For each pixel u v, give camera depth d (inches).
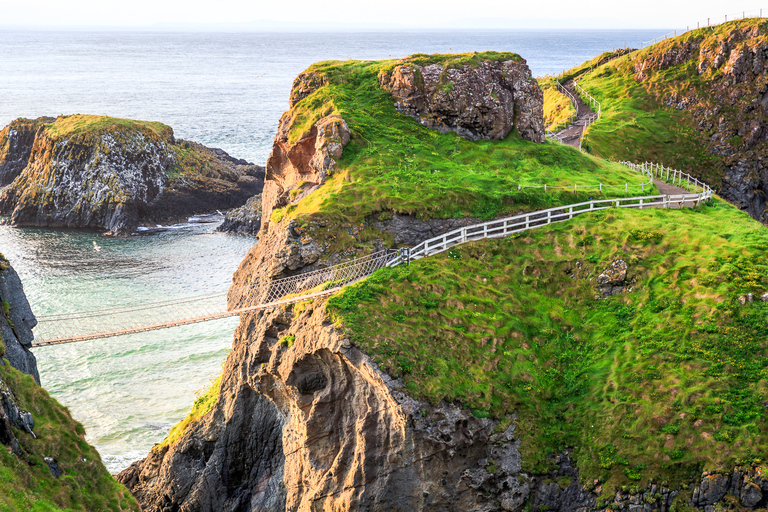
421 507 1401.3
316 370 1517.0
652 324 1596.9
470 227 1808.6
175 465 1800.0
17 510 991.0
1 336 1300.4
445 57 2397.9
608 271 1736.0
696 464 1336.1
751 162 3206.2
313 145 2086.6
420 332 1515.7
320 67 2415.1
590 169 2351.1
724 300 1577.3
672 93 3508.9
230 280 3065.9
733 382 1430.9
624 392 1475.1
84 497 1167.6
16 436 1159.0
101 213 3964.1
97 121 4328.3
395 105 2285.9
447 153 2193.7
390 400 1385.3
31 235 3821.4
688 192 2304.4
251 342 1732.3
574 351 1605.6
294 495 1596.9
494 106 2320.4
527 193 1989.4
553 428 1466.5
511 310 1653.5
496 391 1478.8
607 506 1357.0
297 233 1702.8
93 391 2207.2
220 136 6471.5
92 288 2925.7
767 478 1272.1
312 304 1571.1
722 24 3604.8
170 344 2532.0
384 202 1830.7
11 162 4704.7
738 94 3334.2
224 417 1779.0
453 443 1395.2
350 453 1467.8
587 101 3754.9
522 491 1403.8
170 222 4097.0
